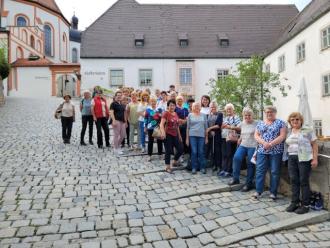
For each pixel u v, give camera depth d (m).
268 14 43.09
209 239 5.75
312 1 31.98
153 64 37.84
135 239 5.71
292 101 28.52
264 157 7.51
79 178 8.77
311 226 6.32
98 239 5.69
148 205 7.14
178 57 37.97
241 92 26.00
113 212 6.75
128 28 40.06
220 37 39.81
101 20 40.16
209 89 38.12
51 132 15.71
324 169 6.84
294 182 6.86
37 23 51.50
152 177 9.00
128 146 12.70
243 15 42.72
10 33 42.16
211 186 8.20
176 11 42.38
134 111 12.01
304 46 26.23
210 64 38.34
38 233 5.83
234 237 5.77
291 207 6.82
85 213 6.67
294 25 32.59
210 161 10.05
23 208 6.80
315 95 24.62
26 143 12.94
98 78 37.31
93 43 38.12
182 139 10.46
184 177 9.01
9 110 23.56
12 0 49.50
